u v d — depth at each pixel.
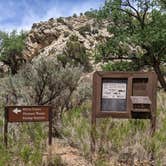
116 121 7.61
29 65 10.29
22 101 9.71
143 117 7.15
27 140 7.46
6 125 6.91
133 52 31.16
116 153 6.57
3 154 5.94
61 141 7.80
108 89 7.24
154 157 6.47
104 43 31.75
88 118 8.31
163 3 30.33
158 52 30.12
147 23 31.17
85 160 6.50
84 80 12.14
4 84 10.16
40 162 5.88
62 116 8.80
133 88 7.23
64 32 72.88
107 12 30.95
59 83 9.80
